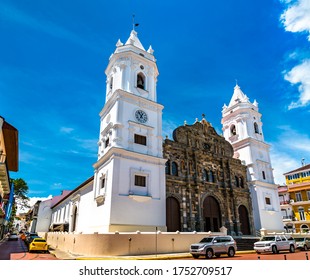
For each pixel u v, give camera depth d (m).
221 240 22.56
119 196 27.39
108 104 34.72
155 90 37.00
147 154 31.44
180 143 38.03
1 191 32.44
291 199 57.62
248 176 45.44
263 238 27.55
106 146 33.31
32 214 82.25
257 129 49.91
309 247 30.52
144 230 27.78
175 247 24.84
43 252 28.67
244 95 52.72
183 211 34.09
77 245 25.95
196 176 37.53
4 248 33.34
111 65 37.66
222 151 44.03
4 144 26.77
